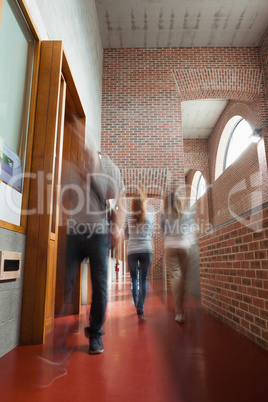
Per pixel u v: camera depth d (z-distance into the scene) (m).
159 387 1.42
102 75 7.62
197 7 6.82
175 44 7.77
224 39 7.66
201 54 7.81
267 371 1.61
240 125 9.97
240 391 1.37
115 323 2.89
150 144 7.25
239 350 1.99
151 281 8.12
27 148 2.48
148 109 7.46
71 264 2.09
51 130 2.57
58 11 3.28
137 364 1.74
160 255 8.99
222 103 10.06
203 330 2.57
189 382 1.48
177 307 2.91
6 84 2.16
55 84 2.67
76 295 3.44
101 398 1.31
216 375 1.57
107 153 7.18
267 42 7.44
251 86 7.61
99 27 7.21
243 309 2.40
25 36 2.52
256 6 6.83
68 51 3.68
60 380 1.51
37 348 2.07
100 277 2.04
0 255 1.84
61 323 2.89
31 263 2.30
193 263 4.79
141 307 3.09
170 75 7.66
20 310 2.21
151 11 6.89
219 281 3.04
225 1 6.68
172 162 7.16
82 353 1.96
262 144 7.36
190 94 7.66
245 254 2.35
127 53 7.78
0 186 1.92
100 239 2.08
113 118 7.38
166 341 2.24
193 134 12.32
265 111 7.50
